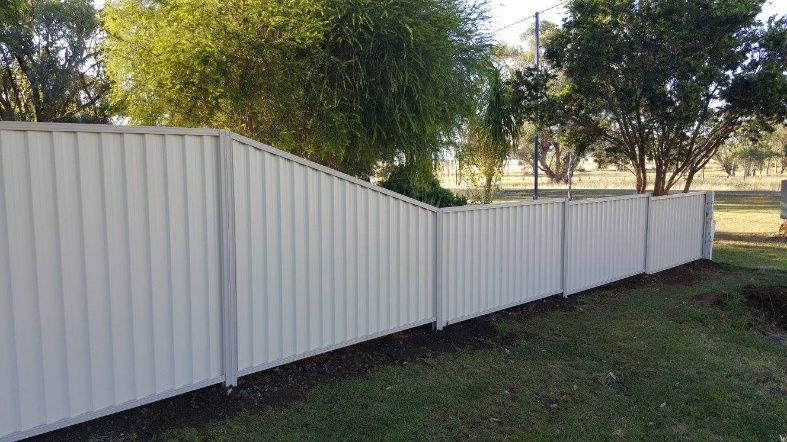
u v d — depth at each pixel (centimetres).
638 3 1423
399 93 789
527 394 510
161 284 425
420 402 481
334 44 767
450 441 421
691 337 689
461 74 899
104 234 393
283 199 503
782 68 1475
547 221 818
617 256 970
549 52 1548
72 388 384
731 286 976
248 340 483
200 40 715
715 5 1374
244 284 477
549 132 1795
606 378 552
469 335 664
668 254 1108
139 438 399
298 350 522
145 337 419
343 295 559
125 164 401
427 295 650
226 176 457
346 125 771
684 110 1387
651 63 1428
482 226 713
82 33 1945
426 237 644
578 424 455
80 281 384
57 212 371
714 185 4744
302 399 477
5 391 356
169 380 434
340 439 414
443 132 909
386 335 620
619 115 1554
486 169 1352
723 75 1432
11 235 353
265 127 794
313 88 765
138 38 801
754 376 571
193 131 436
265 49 722
